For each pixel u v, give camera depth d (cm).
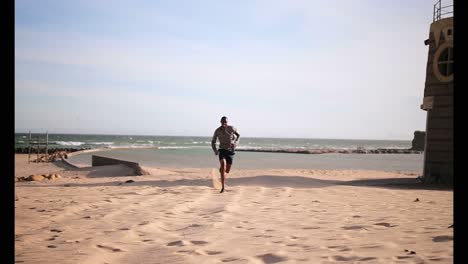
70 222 495
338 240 375
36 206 627
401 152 7769
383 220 495
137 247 367
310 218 523
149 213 567
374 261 290
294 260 306
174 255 335
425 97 1470
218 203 687
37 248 358
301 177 1318
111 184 1102
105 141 11700
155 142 11806
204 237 407
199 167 2375
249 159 3753
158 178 1292
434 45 1434
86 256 329
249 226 468
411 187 1167
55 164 2697
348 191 965
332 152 6856
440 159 1355
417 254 302
